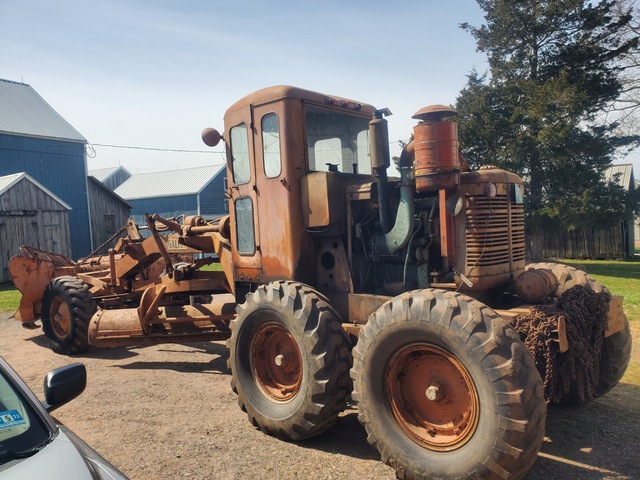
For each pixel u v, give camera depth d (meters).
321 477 3.71
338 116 5.45
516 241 4.53
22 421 2.48
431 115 4.08
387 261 4.72
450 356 3.44
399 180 5.12
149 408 5.25
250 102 5.16
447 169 4.02
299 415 4.13
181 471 3.86
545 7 18.39
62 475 2.17
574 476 3.60
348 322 4.79
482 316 3.33
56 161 23.19
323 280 5.02
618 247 24.11
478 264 4.14
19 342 8.73
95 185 24.61
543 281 4.20
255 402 4.55
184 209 30.36
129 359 7.40
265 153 5.10
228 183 5.59
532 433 3.12
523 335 3.71
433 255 4.47
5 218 17.55
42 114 24.03
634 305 9.77
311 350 4.07
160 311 6.79
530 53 19.48
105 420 4.95
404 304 3.61
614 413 4.75
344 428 4.60
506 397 3.13
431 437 3.55
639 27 18.56
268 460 4.00
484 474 3.20
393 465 3.63
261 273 5.22
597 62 18.23
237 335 4.69
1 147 21.48
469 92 19.62
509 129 18.44
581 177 17.62
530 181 18.86
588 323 3.90
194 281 6.78
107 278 8.59
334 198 4.77
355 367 3.85
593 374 4.03
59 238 19.22
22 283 8.59
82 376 2.80
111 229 25.09
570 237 25.14
